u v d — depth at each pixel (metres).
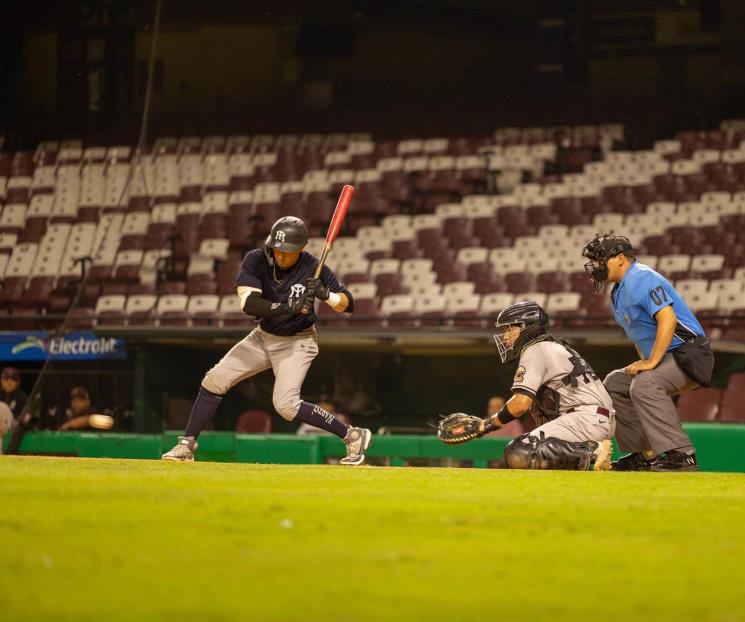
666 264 39.75
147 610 4.44
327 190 46.00
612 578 5.46
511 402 14.97
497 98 48.75
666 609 4.68
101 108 51.88
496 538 6.82
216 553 5.95
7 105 52.72
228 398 37.56
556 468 14.70
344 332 34.75
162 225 44.25
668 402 14.98
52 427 31.16
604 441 14.84
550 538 6.88
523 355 15.12
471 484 11.04
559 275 39.50
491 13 48.91
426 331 34.44
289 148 48.91
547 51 48.44
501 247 41.88
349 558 5.86
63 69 52.38
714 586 5.28
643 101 47.38
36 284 43.78
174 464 14.16
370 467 14.42
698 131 46.81
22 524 6.99
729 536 7.15
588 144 46.53
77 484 9.96
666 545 6.67
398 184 45.88
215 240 43.69
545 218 42.62
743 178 43.53
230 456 23.52
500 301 39.12
